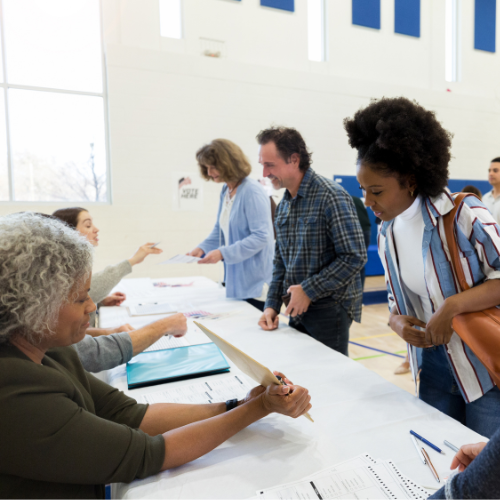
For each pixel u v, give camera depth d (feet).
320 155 16.74
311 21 16.75
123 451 2.02
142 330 3.86
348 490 2.06
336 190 4.58
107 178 14.10
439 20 18.78
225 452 2.45
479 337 2.60
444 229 2.94
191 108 14.55
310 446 2.48
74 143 13.69
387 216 3.08
